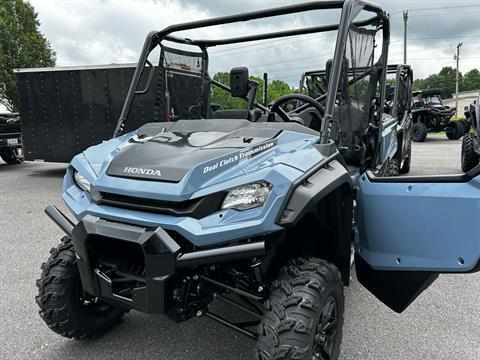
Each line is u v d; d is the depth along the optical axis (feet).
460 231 6.14
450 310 9.29
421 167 28.35
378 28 9.93
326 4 7.98
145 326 8.71
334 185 6.07
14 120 34.37
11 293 10.37
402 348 7.79
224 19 9.08
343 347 7.82
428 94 49.55
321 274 5.98
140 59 9.49
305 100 8.54
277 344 5.43
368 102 10.19
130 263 6.65
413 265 6.64
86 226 6.24
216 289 6.83
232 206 5.74
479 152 21.61
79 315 7.73
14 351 7.89
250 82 8.79
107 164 6.82
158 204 5.99
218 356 7.63
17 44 85.92
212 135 7.34
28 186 25.73
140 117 23.95
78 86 25.76
